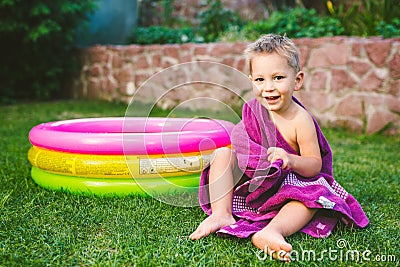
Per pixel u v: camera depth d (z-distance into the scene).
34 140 2.34
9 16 6.01
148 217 1.88
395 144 3.77
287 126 1.89
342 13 5.50
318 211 1.78
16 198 2.14
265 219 1.75
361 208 1.90
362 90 4.20
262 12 7.09
